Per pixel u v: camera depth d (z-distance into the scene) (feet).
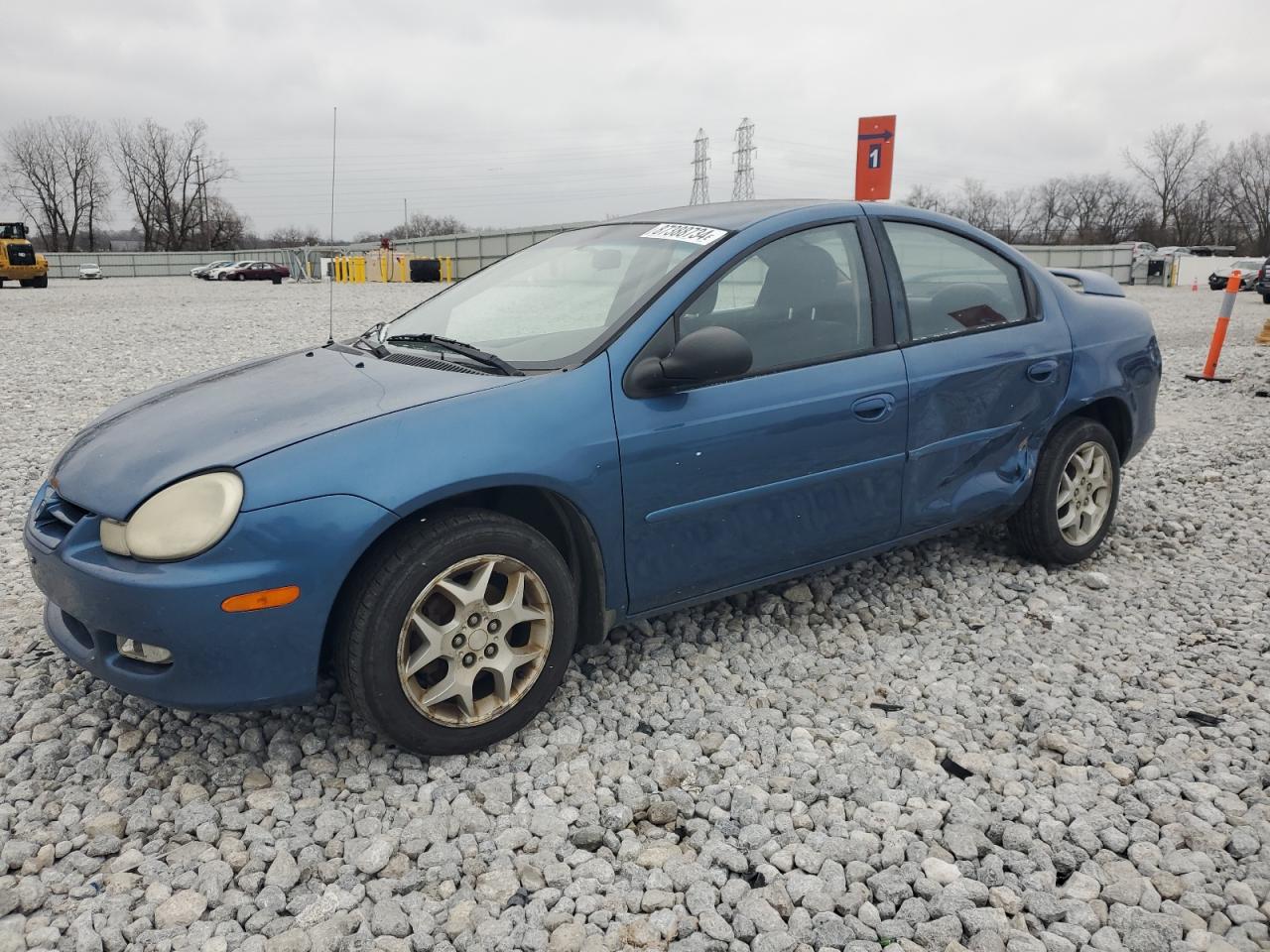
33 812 8.13
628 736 9.43
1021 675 10.66
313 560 7.90
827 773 8.70
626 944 6.69
